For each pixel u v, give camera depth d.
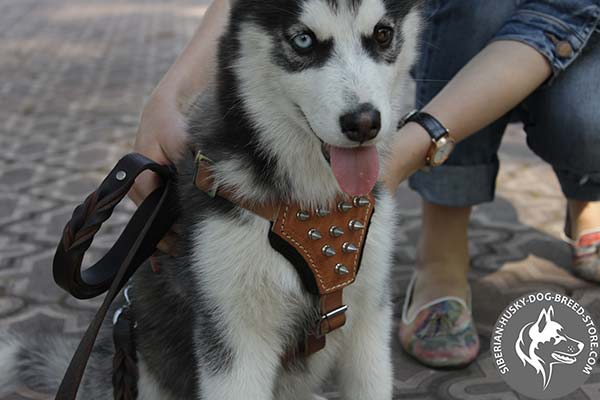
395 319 3.11
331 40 1.96
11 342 2.72
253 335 2.08
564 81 2.73
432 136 2.36
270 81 2.04
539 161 5.07
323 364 2.29
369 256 2.14
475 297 3.23
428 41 3.00
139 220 2.15
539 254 3.63
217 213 2.03
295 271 2.04
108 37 11.21
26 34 11.68
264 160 2.04
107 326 2.54
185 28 11.98
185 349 2.24
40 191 4.66
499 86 2.45
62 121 6.42
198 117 2.22
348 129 1.86
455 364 2.73
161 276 2.27
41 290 3.35
